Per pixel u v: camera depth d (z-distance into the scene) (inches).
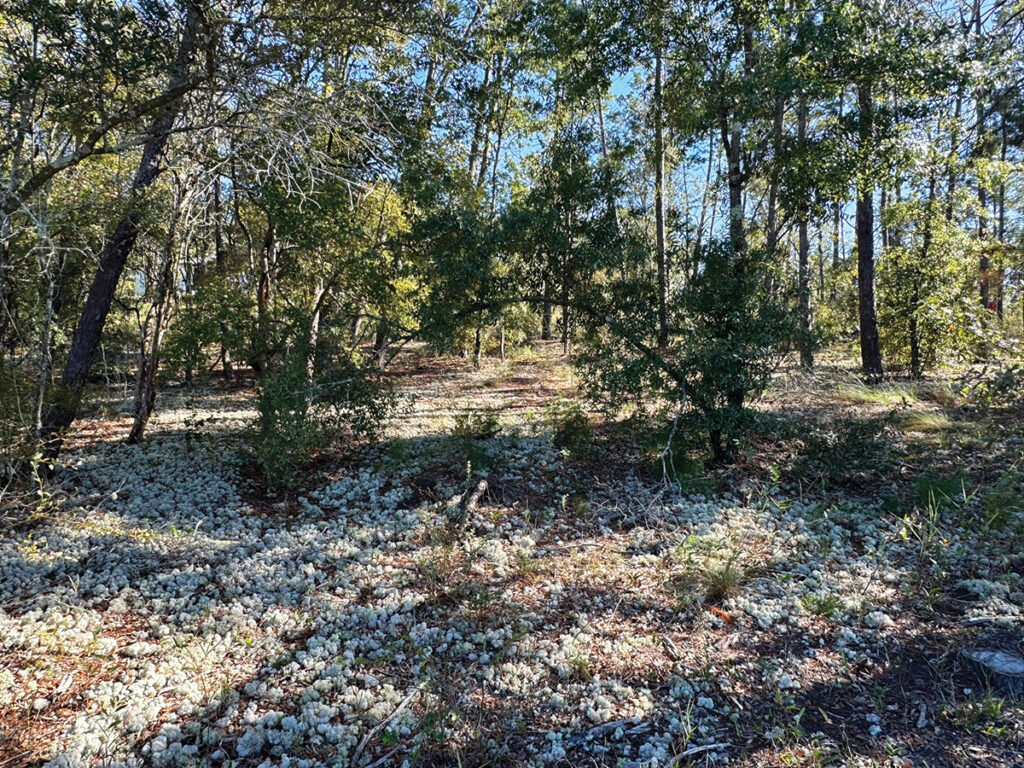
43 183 226.5
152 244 354.9
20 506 228.4
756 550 214.2
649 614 175.8
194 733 129.9
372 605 183.8
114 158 360.2
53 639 158.6
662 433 317.7
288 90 242.8
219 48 236.4
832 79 285.1
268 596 187.9
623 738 127.1
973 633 157.1
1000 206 684.1
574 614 177.2
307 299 442.3
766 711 134.1
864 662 149.3
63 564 203.9
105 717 132.5
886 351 584.1
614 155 401.4
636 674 148.4
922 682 140.8
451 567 205.2
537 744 127.3
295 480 299.7
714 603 181.3
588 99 388.5
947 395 403.5
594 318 314.0
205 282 379.6
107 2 215.6
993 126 452.4
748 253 296.8
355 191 322.3
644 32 306.2
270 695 141.4
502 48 430.0
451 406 482.0
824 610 170.6
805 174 291.0
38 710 135.3
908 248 552.7
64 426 276.7
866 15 274.7
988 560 193.0
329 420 314.8
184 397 538.3
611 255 293.7
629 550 222.4
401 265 380.5
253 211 398.0
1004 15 386.3
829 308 692.7
